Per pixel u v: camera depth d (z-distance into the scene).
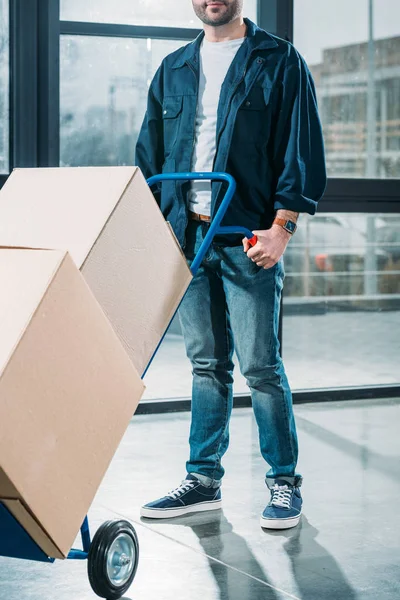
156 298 2.43
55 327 2.03
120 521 2.43
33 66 4.36
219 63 3.02
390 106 5.02
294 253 5.39
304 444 4.09
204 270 3.08
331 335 5.50
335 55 4.90
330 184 4.91
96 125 4.55
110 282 2.27
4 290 2.04
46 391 2.01
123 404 2.25
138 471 3.64
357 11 4.92
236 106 2.96
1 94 4.36
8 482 1.94
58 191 2.39
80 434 2.12
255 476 3.60
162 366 5.12
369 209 5.00
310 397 5.01
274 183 3.06
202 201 3.00
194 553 2.77
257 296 3.00
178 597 2.44
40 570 2.62
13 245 2.29
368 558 2.74
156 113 3.17
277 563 2.69
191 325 3.14
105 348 2.18
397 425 4.48
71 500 2.10
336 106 4.94
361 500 3.30
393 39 5.00
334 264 5.48
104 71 4.54
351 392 5.08
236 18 3.00
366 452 3.96
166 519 3.08
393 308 5.56
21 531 2.07
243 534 2.94
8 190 2.46
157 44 4.62
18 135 4.37
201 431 3.18
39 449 2.00
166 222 2.45
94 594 2.45
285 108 2.99
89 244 2.22
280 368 3.07
